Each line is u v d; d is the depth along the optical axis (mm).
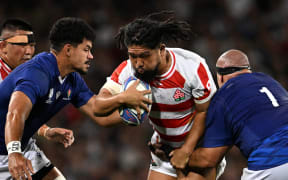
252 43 34875
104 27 34000
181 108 11953
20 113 9555
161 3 36031
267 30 35938
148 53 10102
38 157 12531
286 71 33781
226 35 34750
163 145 12930
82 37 10828
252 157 10156
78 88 11953
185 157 11305
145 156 27875
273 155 9812
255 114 10336
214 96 11094
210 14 35875
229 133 10828
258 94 10648
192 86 11320
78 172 26625
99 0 35312
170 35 10742
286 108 10414
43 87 10383
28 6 34219
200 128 11391
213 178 12414
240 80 11047
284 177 9688
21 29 12484
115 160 27594
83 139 27938
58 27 10781
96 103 10898
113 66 32062
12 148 9195
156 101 11844
